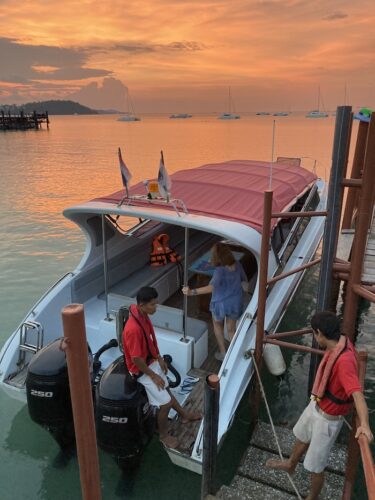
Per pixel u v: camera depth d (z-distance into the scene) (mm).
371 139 3791
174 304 6629
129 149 43312
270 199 4094
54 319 5441
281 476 4176
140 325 3898
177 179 7152
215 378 3473
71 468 4602
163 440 4145
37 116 83688
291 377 6195
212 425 3574
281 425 5203
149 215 5082
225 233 4711
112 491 4285
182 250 7703
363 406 2848
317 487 3623
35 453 4844
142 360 3904
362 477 4320
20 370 5051
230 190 6422
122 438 3891
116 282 6461
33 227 13727
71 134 74312
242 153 37969
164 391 4078
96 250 6129
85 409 2938
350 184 4133
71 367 2781
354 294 4297
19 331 5148
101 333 5375
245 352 4660
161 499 4195
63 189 20406
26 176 24422
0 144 49094
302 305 8406
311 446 3426
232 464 4559
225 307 5059
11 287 9469
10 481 4461
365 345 7121
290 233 6949
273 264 5883
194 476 4438
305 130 82000
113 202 5652
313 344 5172
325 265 4469
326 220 4348
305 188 7992
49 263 10820
